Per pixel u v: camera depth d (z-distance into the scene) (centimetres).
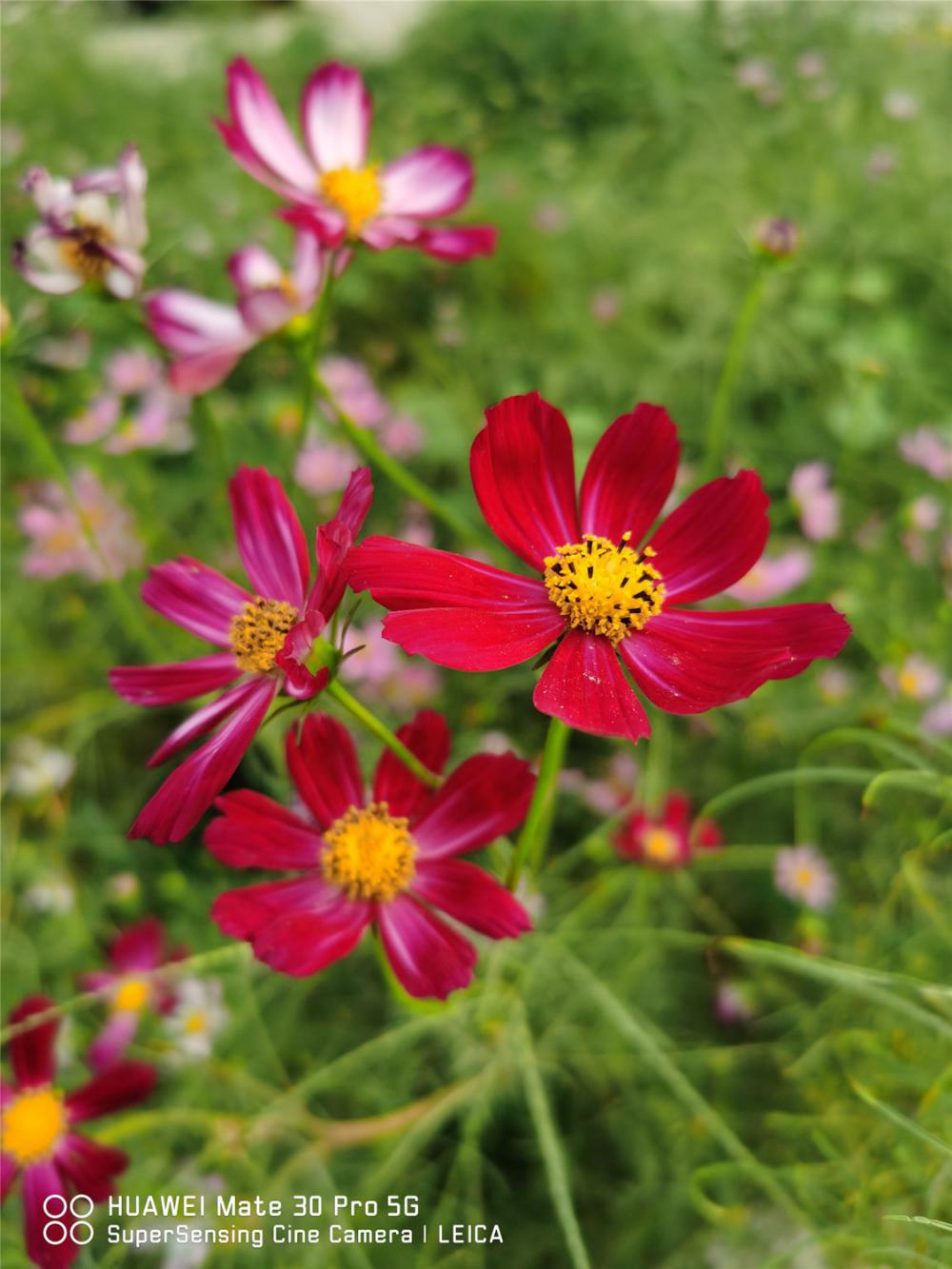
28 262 22
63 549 32
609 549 15
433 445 37
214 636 16
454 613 14
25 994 27
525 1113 25
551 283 44
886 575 32
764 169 48
